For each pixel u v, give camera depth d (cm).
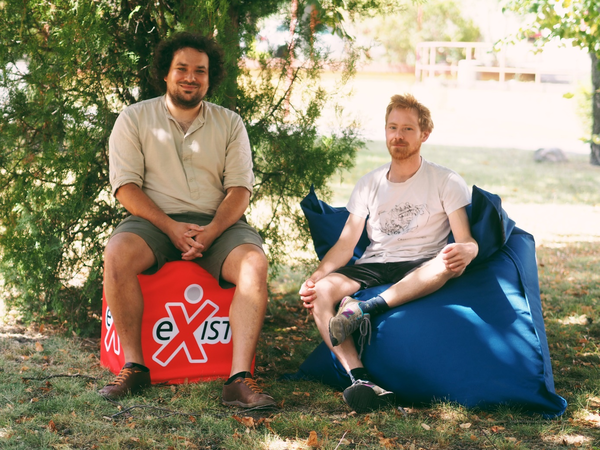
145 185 375
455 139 1630
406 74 2161
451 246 336
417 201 368
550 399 317
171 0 436
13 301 439
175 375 353
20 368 359
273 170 483
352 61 485
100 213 444
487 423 308
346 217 416
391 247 373
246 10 464
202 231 355
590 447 282
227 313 360
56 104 421
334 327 334
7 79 419
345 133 491
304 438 290
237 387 319
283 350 421
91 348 409
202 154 374
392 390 336
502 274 353
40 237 420
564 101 1881
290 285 577
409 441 291
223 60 391
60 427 291
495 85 2008
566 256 695
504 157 1385
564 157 1359
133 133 368
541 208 945
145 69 442
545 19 608
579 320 484
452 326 335
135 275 342
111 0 426
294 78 480
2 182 429
